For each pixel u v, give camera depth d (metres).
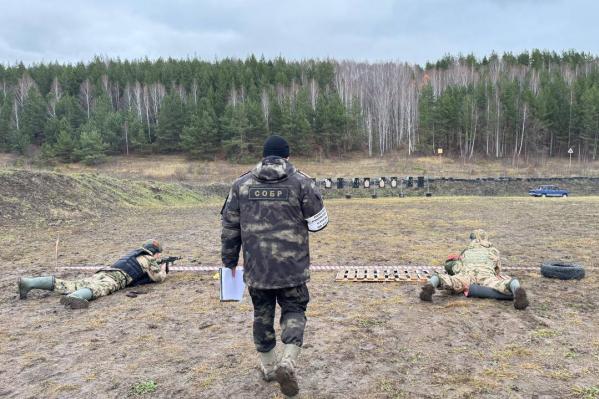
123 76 92.88
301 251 3.35
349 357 4.08
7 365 4.11
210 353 4.28
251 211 3.34
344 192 40.06
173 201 28.03
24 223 14.85
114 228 15.10
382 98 79.12
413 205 24.05
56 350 4.44
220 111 75.12
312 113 70.88
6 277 7.86
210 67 95.38
